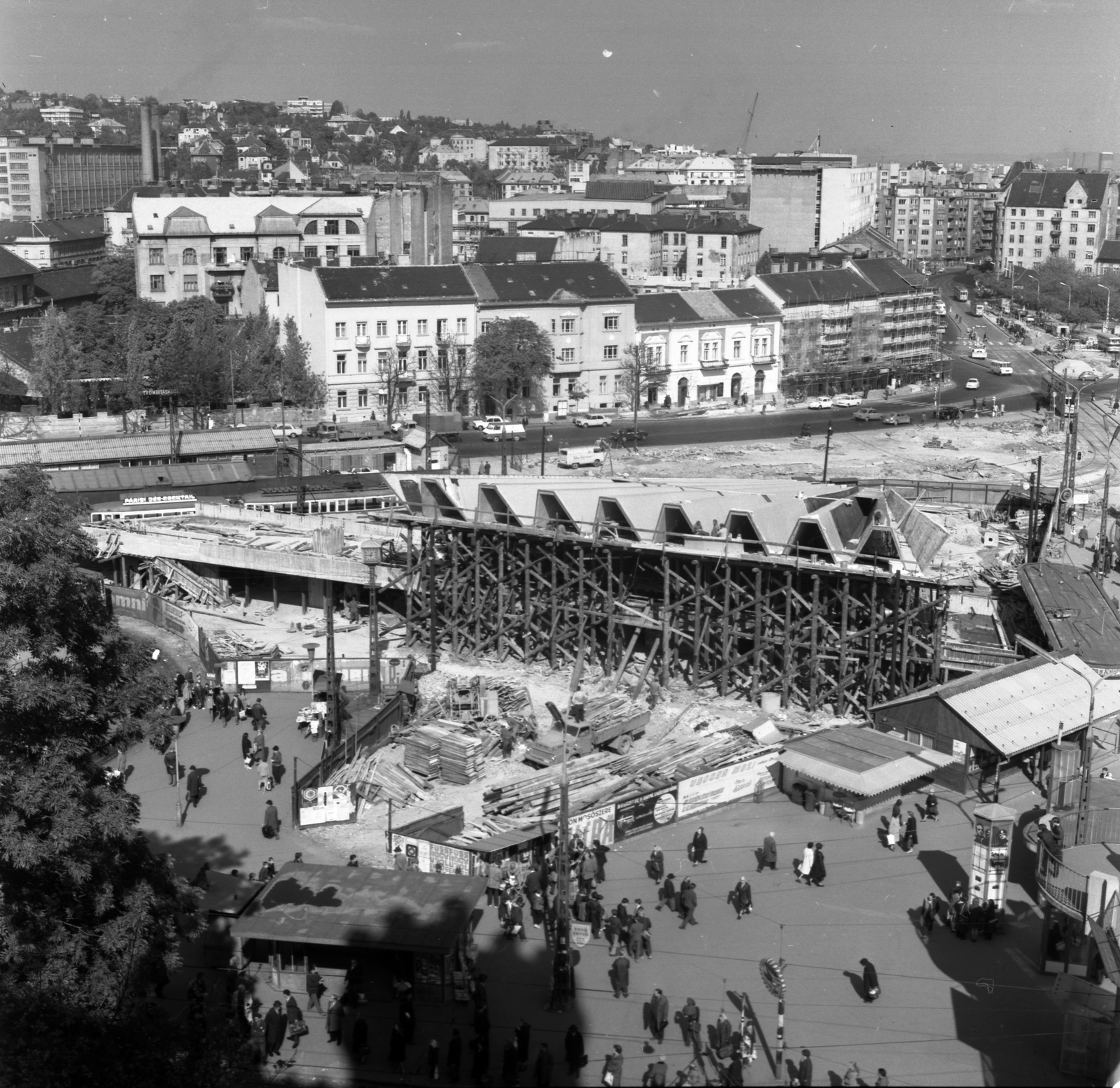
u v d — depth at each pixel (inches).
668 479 4569.4
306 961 2406.5
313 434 7524.6
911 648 3737.7
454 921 2406.5
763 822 3132.4
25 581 2108.8
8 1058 1812.3
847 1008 2363.4
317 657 4168.3
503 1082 2160.4
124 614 4827.8
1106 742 3393.2
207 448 6486.2
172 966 2204.7
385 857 2942.9
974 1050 2242.9
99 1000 2034.9
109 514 5241.1
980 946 2576.3
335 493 5743.1
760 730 3459.6
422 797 3253.0
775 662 3971.5
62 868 2090.3
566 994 2367.1
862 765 3134.8
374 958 2445.9
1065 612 4003.4
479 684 3880.4
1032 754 3425.2
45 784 2074.3
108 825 2118.6
